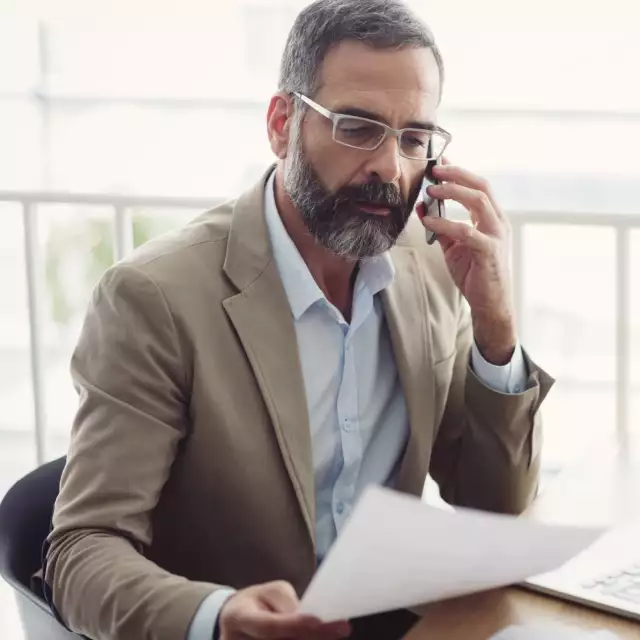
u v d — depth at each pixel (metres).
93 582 1.26
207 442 1.44
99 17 3.18
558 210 2.63
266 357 1.47
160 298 1.43
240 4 3.14
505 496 1.70
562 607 1.17
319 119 1.50
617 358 2.73
